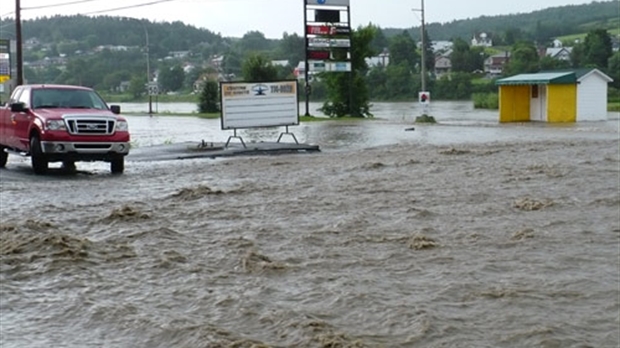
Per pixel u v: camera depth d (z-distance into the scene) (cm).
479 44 14900
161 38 13362
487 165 1883
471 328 623
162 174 1872
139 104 10669
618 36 13400
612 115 5156
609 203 1234
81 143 1900
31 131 1934
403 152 2362
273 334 618
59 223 1131
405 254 893
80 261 877
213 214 1201
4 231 1036
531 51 10625
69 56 12050
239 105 2595
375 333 614
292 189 1498
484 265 831
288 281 778
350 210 1220
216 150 2484
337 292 730
